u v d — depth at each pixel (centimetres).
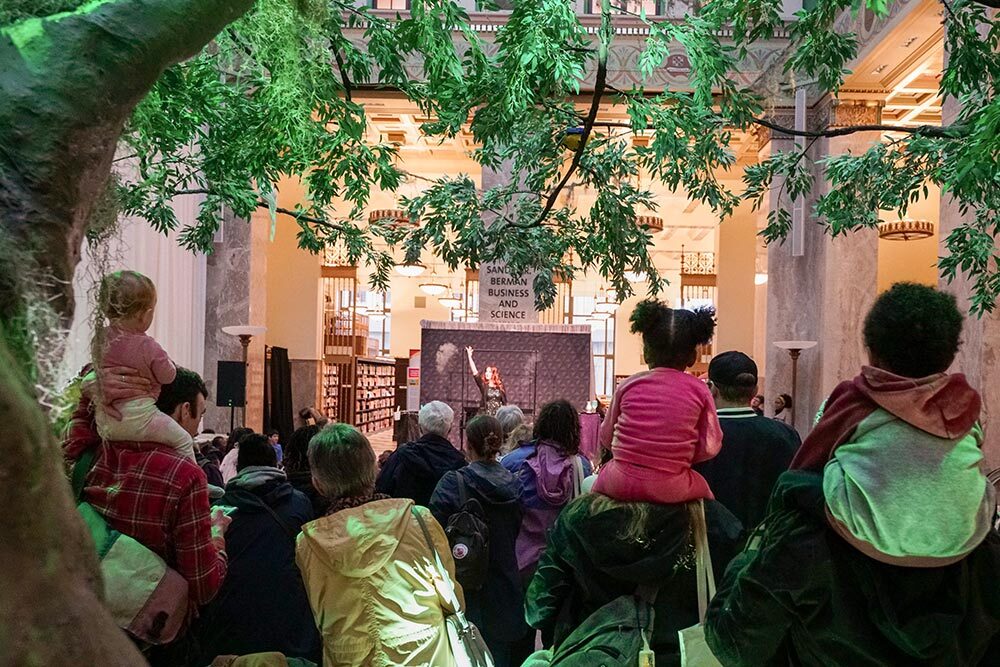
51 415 71
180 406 244
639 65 340
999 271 419
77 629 61
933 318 139
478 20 1063
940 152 404
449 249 423
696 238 2302
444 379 905
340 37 299
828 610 133
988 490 133
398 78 317
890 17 952
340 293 1988
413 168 1730
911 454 131
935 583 129
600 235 410
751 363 295
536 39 281
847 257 1152
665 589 197
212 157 314
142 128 188
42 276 70
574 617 210
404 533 224
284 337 1695
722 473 278
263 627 277
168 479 196
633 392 204
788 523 139
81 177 75
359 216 414
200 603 207
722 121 390
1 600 56
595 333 2711
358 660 212
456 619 227
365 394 2275
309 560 220
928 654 128
